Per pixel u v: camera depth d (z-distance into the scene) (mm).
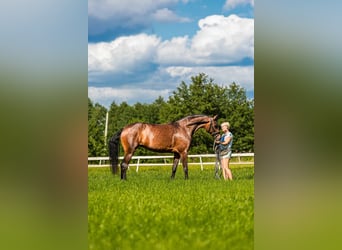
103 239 8641
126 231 8594
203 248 8180
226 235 8500
